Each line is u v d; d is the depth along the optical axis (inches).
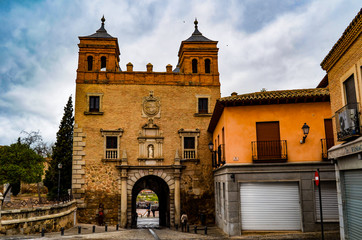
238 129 697.0
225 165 688.4
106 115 1056.2
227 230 695.1
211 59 1127.0
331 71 499.8
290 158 669.9
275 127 691.4
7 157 892.6
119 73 1085.1
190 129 1070.4
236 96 709.3
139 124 1061.1
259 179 669.9
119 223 997.2
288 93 684.1
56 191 1228.5
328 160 657.6
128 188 1018.1
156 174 1031.6
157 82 1089.4
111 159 1025.5
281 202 663.8
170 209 1019.9
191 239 655.8
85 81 1069.1
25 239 610.5
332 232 617.3
